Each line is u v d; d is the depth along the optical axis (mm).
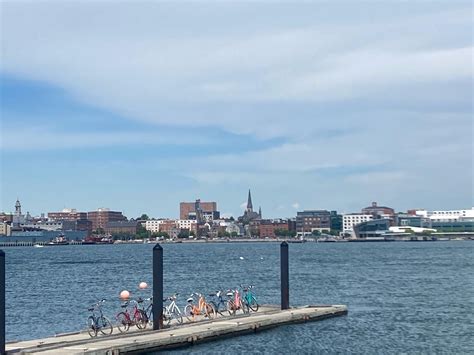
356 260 184125
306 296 78188
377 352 42312
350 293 81500
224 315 51656
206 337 44438
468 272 122062
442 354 41750
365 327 51562
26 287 98875
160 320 44969
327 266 151125
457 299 72750
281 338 46500
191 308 50281
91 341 40250
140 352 39875
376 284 95188
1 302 37062
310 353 42000
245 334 47688
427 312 61031
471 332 49562
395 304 68000
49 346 38656
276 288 91875
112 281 110750
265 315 52312
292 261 181875
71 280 114562
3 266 37406
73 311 67375
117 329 44156
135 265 170750
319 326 51812
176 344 42375
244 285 97312
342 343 45062
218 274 127062
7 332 54688
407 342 45594
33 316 64062
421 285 92375
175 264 174625
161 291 45156
